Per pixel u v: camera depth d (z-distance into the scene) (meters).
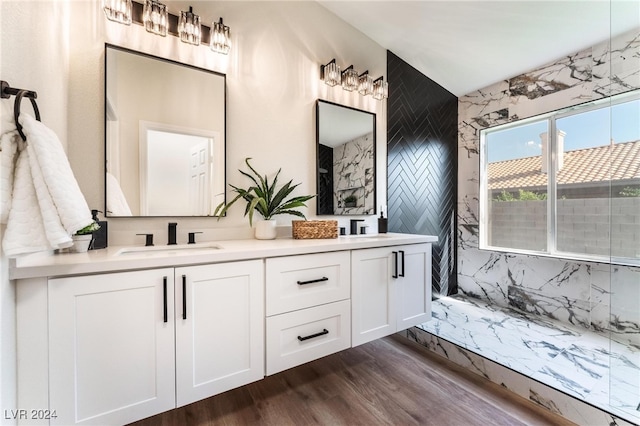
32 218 0.82
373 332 1.69
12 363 0.83
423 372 1.77
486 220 2.94
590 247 2.18
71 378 0.91
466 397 1.52
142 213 1.50
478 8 1.94
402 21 2.21
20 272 0.83
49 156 0.86
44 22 1.06
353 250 1.61
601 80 2.05
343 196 2.27
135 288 1.01
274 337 1.32
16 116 0.80
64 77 1.28
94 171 1.39
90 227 1.19
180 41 1.62
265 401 1.46
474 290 2.97
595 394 1.37
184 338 1.10
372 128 2.44
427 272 2.03
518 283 2.61
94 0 1.40
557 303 2.34
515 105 2.62
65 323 0.90
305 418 1.34
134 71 1.49
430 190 2.88
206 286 1.15
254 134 1.87
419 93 2.79
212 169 1.70
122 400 0.99
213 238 1.72
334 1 2.12
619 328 1.93
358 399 1.49
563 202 2.36
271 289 1.31
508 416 1.38
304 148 2.09
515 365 1.64
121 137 1.45
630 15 1.79
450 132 3.06
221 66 1.75
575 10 1.83
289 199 2.01
